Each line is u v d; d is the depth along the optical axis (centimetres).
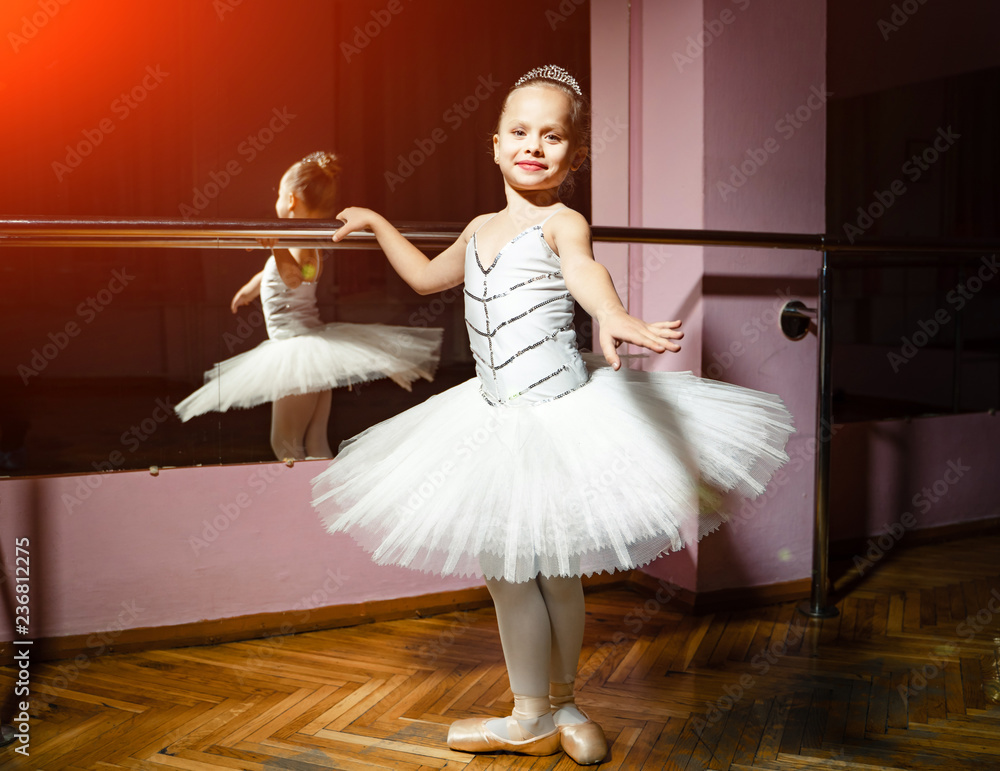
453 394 153
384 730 156
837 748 149
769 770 142
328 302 215
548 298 140
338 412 218
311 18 217
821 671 183
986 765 143
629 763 144
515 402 140
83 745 149
